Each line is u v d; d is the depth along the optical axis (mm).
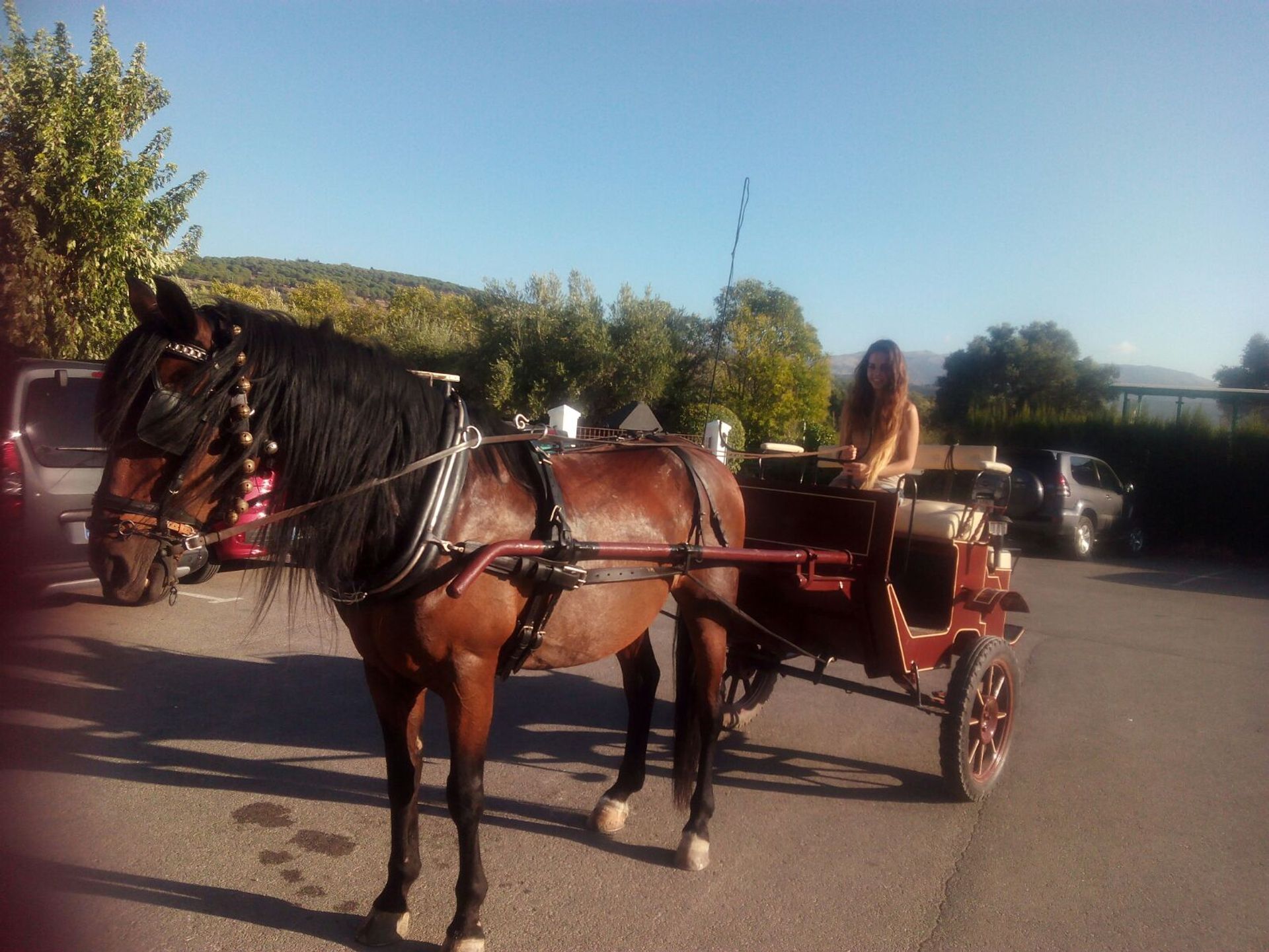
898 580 4742
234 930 2963
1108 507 15031
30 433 6316
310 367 2561
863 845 3791
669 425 27484
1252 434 16516
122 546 2273
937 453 5062
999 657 4367
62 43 10992
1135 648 7902
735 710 5105
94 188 10867
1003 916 3234
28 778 4062
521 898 3244
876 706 5836
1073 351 42469
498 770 4480
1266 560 16094
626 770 3947
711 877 3457
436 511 2670
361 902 3178
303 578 2768
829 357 30500
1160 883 3516
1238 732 5516
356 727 4969
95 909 3035
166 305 2303
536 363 27219
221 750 4539
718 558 3447
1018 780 4605
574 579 2889
